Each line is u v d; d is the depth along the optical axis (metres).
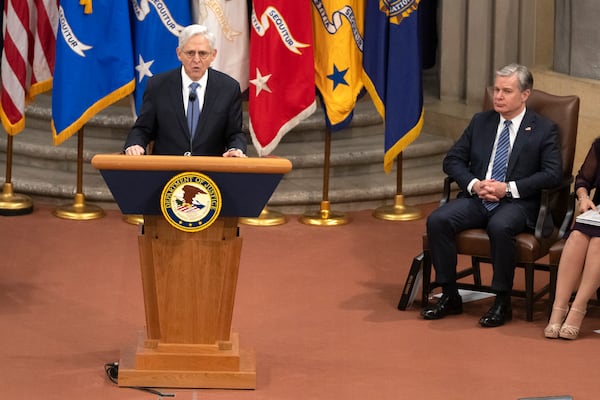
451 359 13.66
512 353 13.88
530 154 15.34
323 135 22.41
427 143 22.39
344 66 19.20
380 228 19.69
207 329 12.47
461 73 24.08
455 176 15.66
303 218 19.91
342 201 20.69
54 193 20.42
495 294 15.20
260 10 18.66
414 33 19.08
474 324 14.96
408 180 21.42
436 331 14.66
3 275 16.56
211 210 11.81
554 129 15.38
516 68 15.34
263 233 19.16
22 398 12.15
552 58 22.47
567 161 15.57
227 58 19.14
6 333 14.19
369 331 14.66
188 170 11.69
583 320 15.10
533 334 14.59
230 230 12.16
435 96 24.72
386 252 18.34
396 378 13.02
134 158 11.54
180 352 12.44
